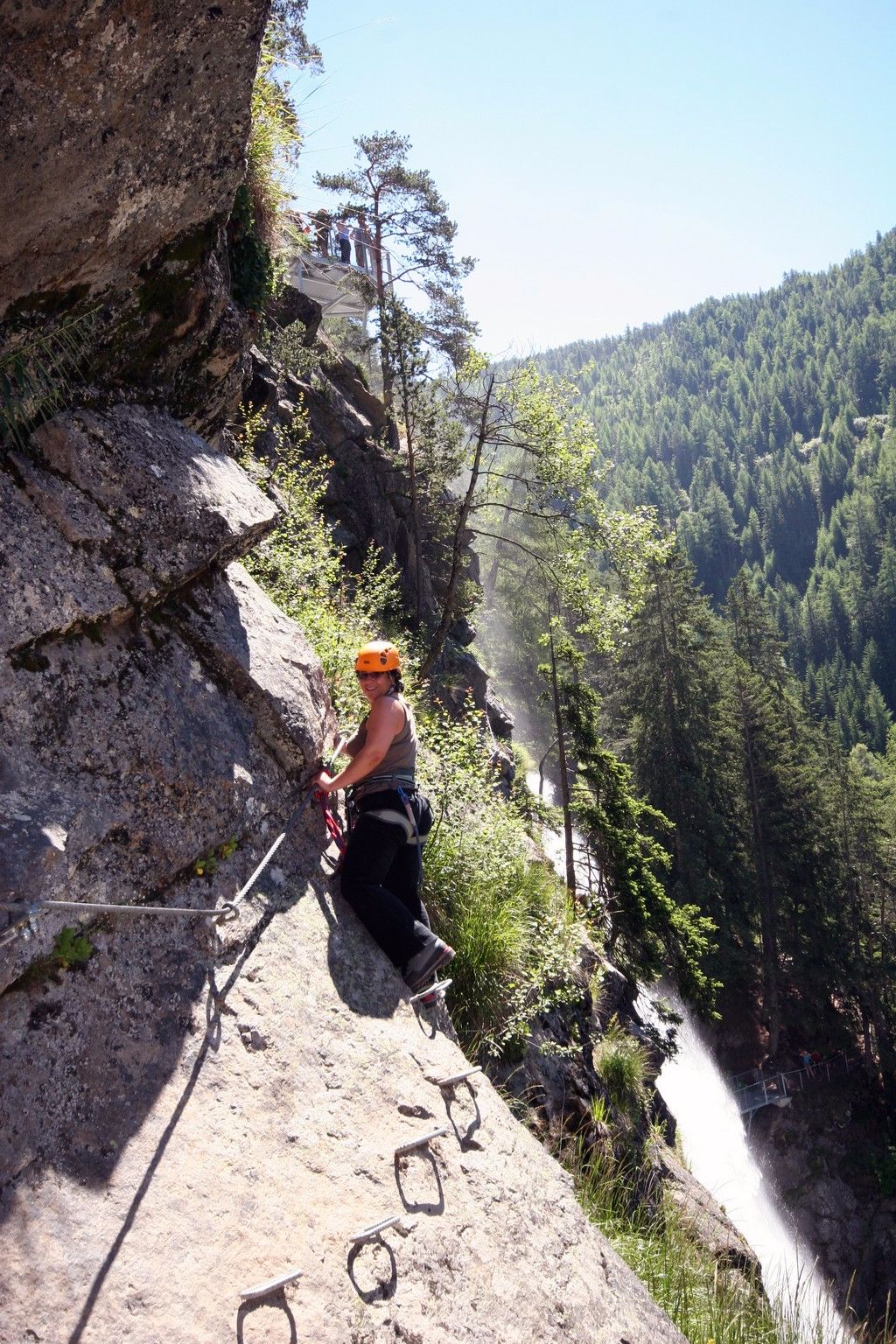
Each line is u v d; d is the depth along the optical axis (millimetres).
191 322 4383
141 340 4168
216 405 4977
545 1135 5949
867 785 44156
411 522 23297
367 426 22312
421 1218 3152
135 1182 2578
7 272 3424
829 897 39469
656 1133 9688
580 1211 4027
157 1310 2344
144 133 3539
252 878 3514
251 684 4031
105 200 3564
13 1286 2184
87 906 2729
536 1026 7109
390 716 4059
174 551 3861
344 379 23875
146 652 3691
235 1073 3084
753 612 59812
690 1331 5082
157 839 3305
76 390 3891
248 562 7348
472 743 7465
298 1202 2873
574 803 18812
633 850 18578
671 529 18172
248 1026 3246
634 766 39969
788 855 39344
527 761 29594
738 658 42656
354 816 4188
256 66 3750
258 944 3541
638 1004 20125
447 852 6340
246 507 4340
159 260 4027
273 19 6223
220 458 4559
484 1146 3736
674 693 40250
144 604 3717
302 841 4121
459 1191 3418
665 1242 5801
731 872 37750
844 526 160250
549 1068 6820
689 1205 8172
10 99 3090
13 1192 2348
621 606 18422
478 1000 6098
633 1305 3893
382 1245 2953
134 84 3381
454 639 26203
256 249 5387
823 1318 5578
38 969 2742
